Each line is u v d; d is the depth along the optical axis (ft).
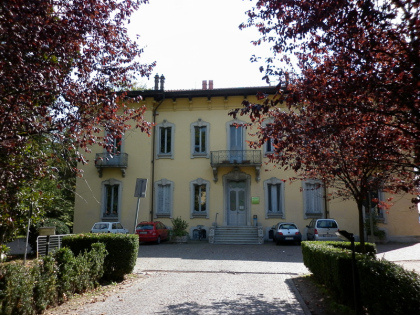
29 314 18.95
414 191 26.11
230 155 75.41
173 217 75.82
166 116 79.36
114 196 77.30
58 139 19.65
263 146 75.97
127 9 23.03
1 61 16.47
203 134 78.38
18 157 18.47
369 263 17.89
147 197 76.18
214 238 70.08
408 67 15.99
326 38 18.92
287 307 22.25
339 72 17.99
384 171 25.11
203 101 78.69
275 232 68.85
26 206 29.53
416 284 14.55
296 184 74.08
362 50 17.93
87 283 26.27
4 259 34.14
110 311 21.08
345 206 71.00
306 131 21.12
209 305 22.63
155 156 78.28
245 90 75.10
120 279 31.42
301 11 18.97
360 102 18.85
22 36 16.90
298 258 47.39
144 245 66.03
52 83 18.63
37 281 20.03
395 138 21.08
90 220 76.54
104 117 21.65
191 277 33.01
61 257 23.36
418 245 64.49
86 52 21.88
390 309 15.47
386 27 16.81
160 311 21.09
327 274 24.97
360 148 22.66
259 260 45.27
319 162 27.43
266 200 74.43
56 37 18.56
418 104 16.79
